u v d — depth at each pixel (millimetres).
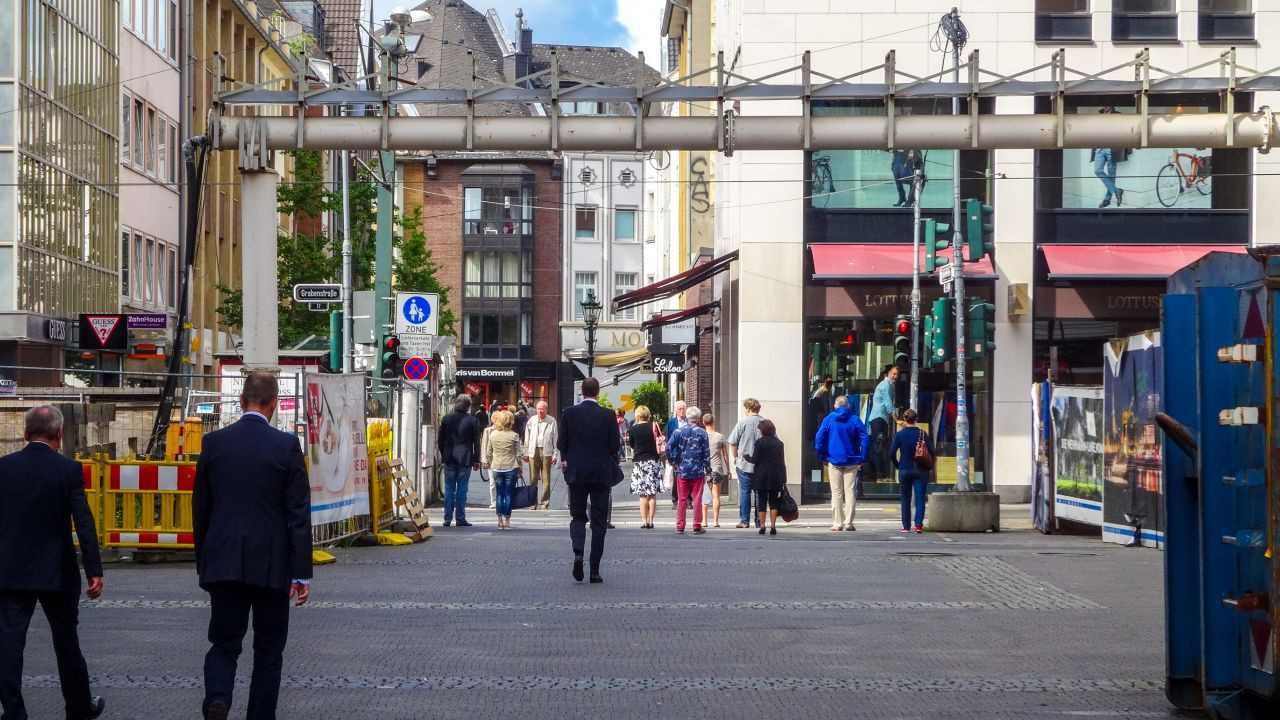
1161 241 32250
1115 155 32281
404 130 21516
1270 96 32156
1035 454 25031
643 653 11328
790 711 9062
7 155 36594
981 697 9570
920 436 24406
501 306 81375
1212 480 8539
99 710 8672
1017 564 18391
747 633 12438
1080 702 9406
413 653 11266
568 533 23969
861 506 32125
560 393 81938
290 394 18844
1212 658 8516
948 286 26125
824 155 32469
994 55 32344
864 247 32344
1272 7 32312
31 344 37781
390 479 21797
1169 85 21641
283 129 21578
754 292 32375
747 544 21547
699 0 48312
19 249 36750
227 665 7867
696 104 46375
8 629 8336
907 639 12141
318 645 11648
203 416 22203
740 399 32344
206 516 7977
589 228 82812
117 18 43719
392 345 28609
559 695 9547
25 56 37156
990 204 32219
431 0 93625
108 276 42906
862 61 32500
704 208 46562
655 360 50031
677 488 24250
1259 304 8055
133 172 45312
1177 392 9016
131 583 16156
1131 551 20281
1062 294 32062
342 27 79938
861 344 32312
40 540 8406
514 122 21391
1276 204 32062
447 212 81375
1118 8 32406
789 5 32531
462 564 18219
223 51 55094
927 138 21641
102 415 21500
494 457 24906
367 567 17828
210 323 52812
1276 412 7887
